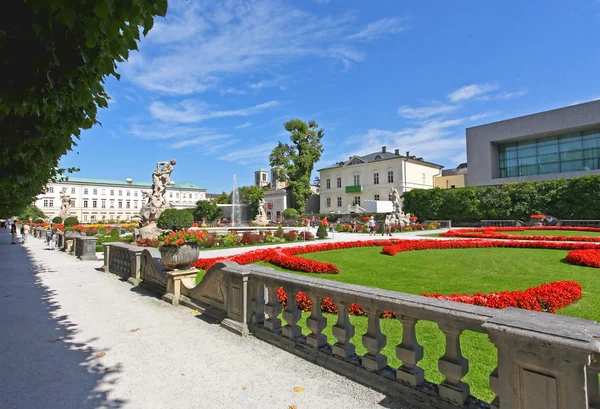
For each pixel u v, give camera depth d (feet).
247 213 236.84
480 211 124.88
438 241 55.98
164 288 23.62
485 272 30.04
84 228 102.73
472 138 146.92
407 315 9.52
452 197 131.85
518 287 23.66
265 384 10.68
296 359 12.59
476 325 7.90
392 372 10.27
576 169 124.67
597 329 6.15
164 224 32.42
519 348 6.37
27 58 8.19
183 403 9.68
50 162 16.11
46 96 8.75
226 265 17.26
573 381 5.71
